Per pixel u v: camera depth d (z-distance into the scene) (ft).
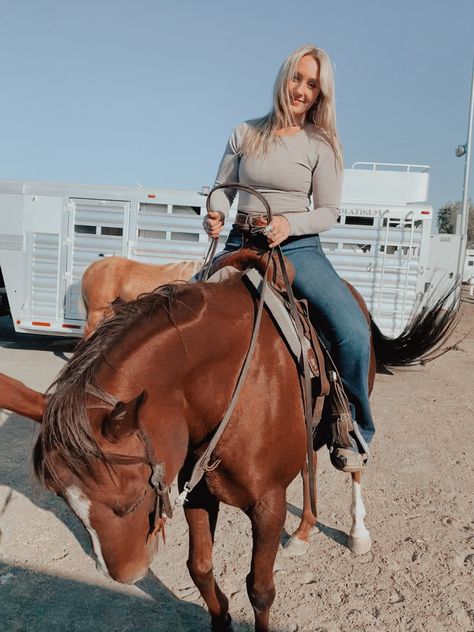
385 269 28.45
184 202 28.81
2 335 37.45
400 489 14.26
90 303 26.43
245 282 7.35
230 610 9.29
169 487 5.95
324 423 8.68
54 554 10.79
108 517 5.24
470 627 8.98
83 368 5.54
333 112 8.32
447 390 25.54
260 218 7.97
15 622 8.82
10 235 29.94
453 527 12.28
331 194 8.30
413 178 34.55
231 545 11.41
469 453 16.99
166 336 6.02
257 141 8.30
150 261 29.32
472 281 74.59
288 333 7.06
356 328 8.21
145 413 5.72
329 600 9.62
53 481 5.17
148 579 10.15
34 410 5.36
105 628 8.79
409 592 9.88
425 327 11.83
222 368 6.47
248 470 6.66
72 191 29.37
